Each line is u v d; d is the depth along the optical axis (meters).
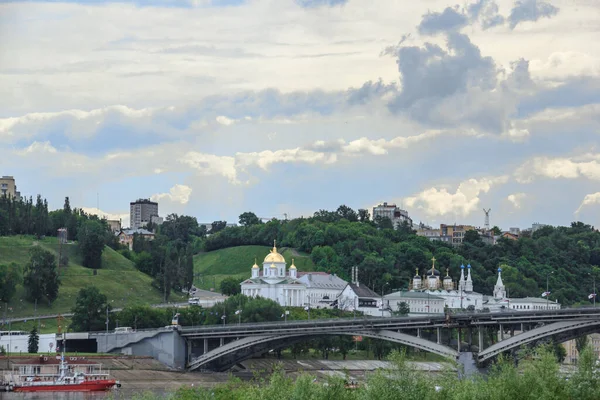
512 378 170.62
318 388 171.88
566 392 167.88
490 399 166.50
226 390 196.00
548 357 174.12
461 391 168.12
